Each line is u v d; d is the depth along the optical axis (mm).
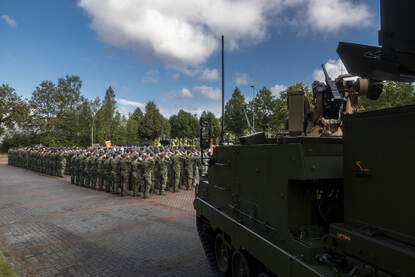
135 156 11883
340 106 3555
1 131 45500
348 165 2213
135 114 76938
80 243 6207
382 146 1907
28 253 5672
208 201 4816
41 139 48656
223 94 6461
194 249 5824
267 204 2955
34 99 49000
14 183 15766
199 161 13539
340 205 2957
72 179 15477
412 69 1760
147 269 4918
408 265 1634
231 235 3697
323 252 2379
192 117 76875
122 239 6438
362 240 1966
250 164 3293
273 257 2760
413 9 1558
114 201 10656
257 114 36406
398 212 1787
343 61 2186
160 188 11734
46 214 8750
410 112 1706
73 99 54312
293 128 3773
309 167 2467
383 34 1771
